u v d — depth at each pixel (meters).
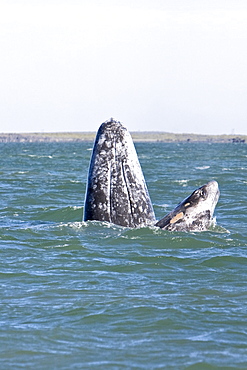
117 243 54.50
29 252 52.69
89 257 50.84
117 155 53.53
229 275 46.16
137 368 29.05
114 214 54.81
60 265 48.53
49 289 41.78
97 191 54.59
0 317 35.97
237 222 71.06
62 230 60.06
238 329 34.59
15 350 31.16
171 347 31.78
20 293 40.84
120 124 53.66
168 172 173.75
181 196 101.25
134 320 35.78
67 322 35.34
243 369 29.14
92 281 44.00
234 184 127.31
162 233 55.62
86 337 33.09
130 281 44.19
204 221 57.22
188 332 34.06
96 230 55.22
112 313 36.94
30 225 65.81
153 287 42.66
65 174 163.38
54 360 29.95
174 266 48.59
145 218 55.81
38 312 36.97
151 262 49.47
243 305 38.72
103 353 30.89
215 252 52.75
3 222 69.62
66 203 91.19
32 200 93.50
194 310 37.59
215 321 35.78
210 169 192.75
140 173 54.97
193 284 43.56
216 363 29.73
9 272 46.25
